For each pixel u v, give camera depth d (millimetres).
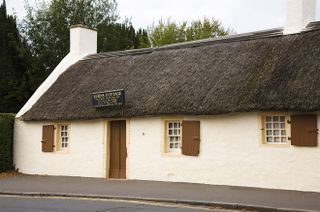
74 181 17594
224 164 15695
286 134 14633
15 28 32719
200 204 12312
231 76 16328
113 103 17922
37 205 12414
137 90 18203
